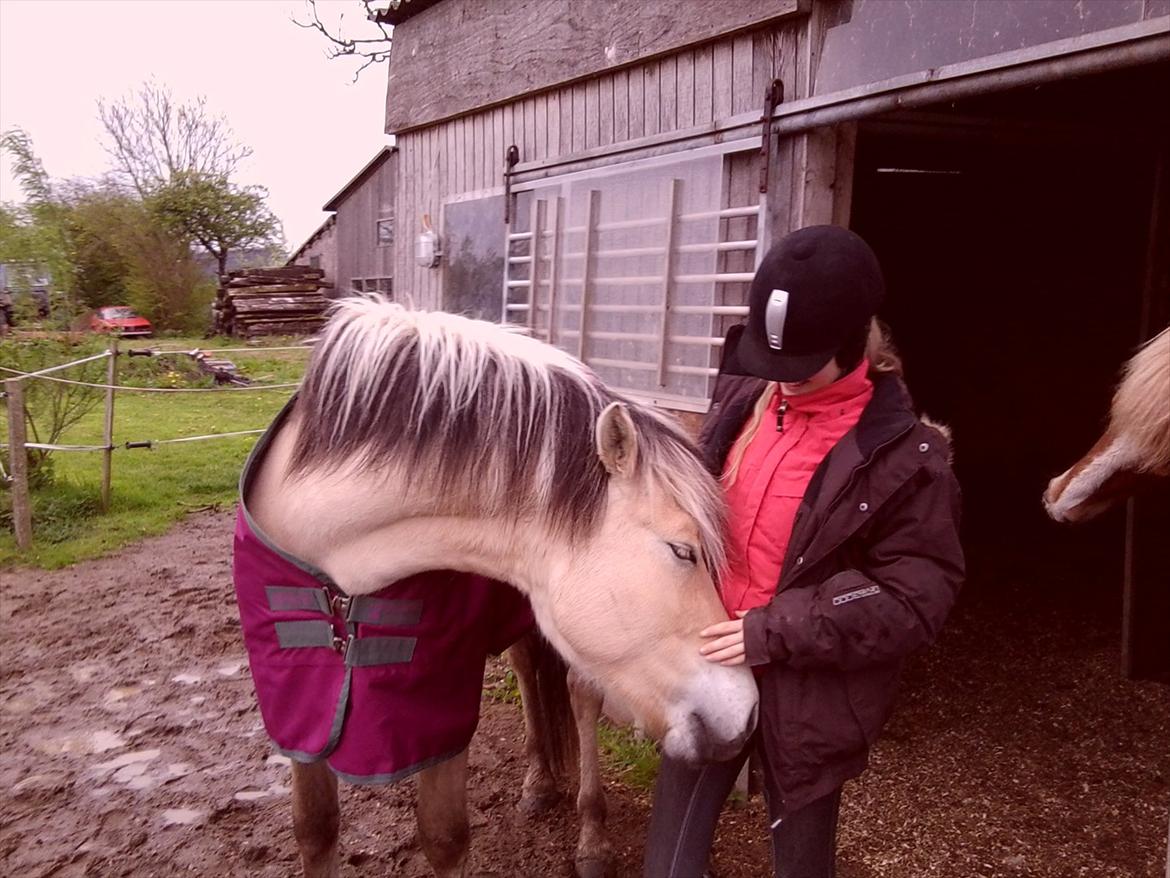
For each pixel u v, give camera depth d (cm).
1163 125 314
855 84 239
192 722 320
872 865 236
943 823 254
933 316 687
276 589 161
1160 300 320
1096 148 371
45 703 334
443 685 163
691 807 157
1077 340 611
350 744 157
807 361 137
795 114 253
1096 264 591
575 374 155
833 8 250
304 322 1953
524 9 373
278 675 163
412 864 238
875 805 263
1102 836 246
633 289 328
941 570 138
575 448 145
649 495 143
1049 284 622
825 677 143
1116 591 449
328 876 192
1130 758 286
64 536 533
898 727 310
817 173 259
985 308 664
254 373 1366
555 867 239
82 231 2116
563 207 365
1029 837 246
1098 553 516
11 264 969
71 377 691
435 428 147
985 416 680
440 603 161
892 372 148
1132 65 177
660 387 315
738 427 165
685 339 304
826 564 143
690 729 141
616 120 335
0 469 569
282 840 247
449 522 150
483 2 401
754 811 263
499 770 286
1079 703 324
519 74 380
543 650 238
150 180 2775
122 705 333
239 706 333
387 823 256
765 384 163
